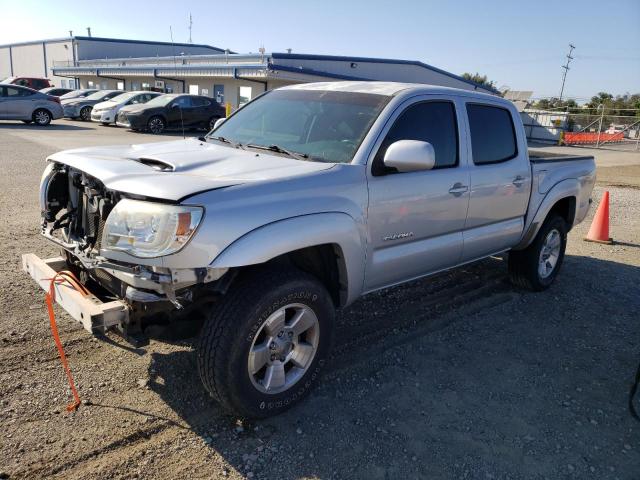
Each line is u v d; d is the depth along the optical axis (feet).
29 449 9.32
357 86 14.21
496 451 10.23
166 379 11.73
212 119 78.02
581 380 13.08
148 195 9.23
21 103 72.28
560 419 11.41
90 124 83.66
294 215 10.16
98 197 10.36
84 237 11.10
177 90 119.14
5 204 26.02
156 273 9.20
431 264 14.06
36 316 14.03
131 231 9.27
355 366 12.95
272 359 10.37
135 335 9.98
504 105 16.22
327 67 100.22
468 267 21.02
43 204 12.03
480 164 14.97
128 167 10.61
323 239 10.55
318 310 10.82
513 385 12.61
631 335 15.87
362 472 9.45
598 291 19.49
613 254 24.81
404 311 16.42
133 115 71.36
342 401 11.50
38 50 196.95
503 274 20.42
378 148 12.07
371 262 12.16
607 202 26.86
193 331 10.65
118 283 10.19
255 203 9.74
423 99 13.44
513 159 16.21
